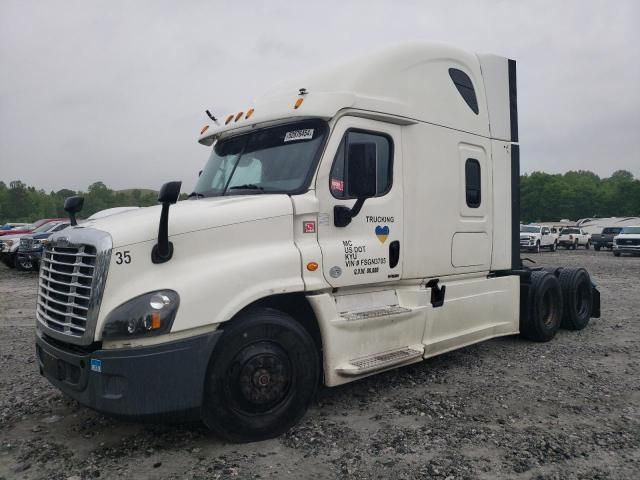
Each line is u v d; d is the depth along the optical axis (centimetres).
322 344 466
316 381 450
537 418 463
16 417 473
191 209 421
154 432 437
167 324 372
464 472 364
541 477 357
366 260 498
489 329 663
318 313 457
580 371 610
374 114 512
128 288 380
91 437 429
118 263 379
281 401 429
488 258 660
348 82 507
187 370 380
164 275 389
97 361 371
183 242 400
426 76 578
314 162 471
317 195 468
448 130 595
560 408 488
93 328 374
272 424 420
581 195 10550
